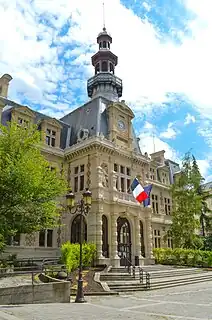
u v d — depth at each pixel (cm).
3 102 2727
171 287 2052
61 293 1394
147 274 1989
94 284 1788
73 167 3064
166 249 3456
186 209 3772
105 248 2708
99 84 4150
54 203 1961
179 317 969
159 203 4088
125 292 1745
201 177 4025
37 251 2639
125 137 3322
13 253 2453
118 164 3112
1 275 1611
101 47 4578
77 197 2883
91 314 990
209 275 2734
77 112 3628
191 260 3422
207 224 4325
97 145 2886
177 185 3972
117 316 957
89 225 2695
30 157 1906
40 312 1009
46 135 3072
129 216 2998
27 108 2895
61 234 2852
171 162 4916
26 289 1291
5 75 3112
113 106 3266
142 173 3394
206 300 1424
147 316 970
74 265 2230
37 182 1777
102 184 2831
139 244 2995
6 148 1880
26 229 1781
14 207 1709
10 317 871
